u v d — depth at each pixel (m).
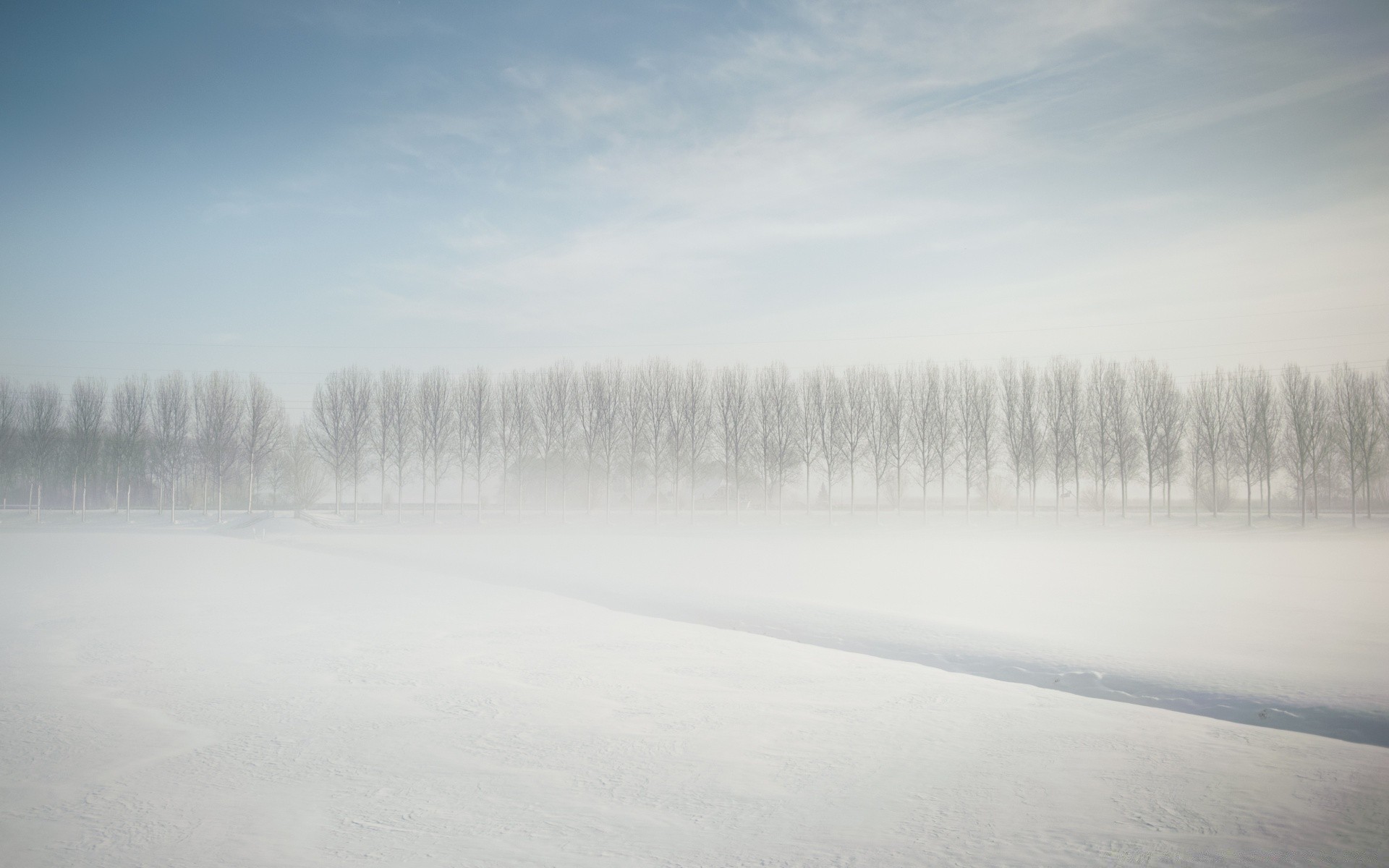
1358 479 79.06
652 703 13.77
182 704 13.36
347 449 93.38
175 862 7.37
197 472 103.00
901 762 10.68
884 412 91.69
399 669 16.23
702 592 29.28
